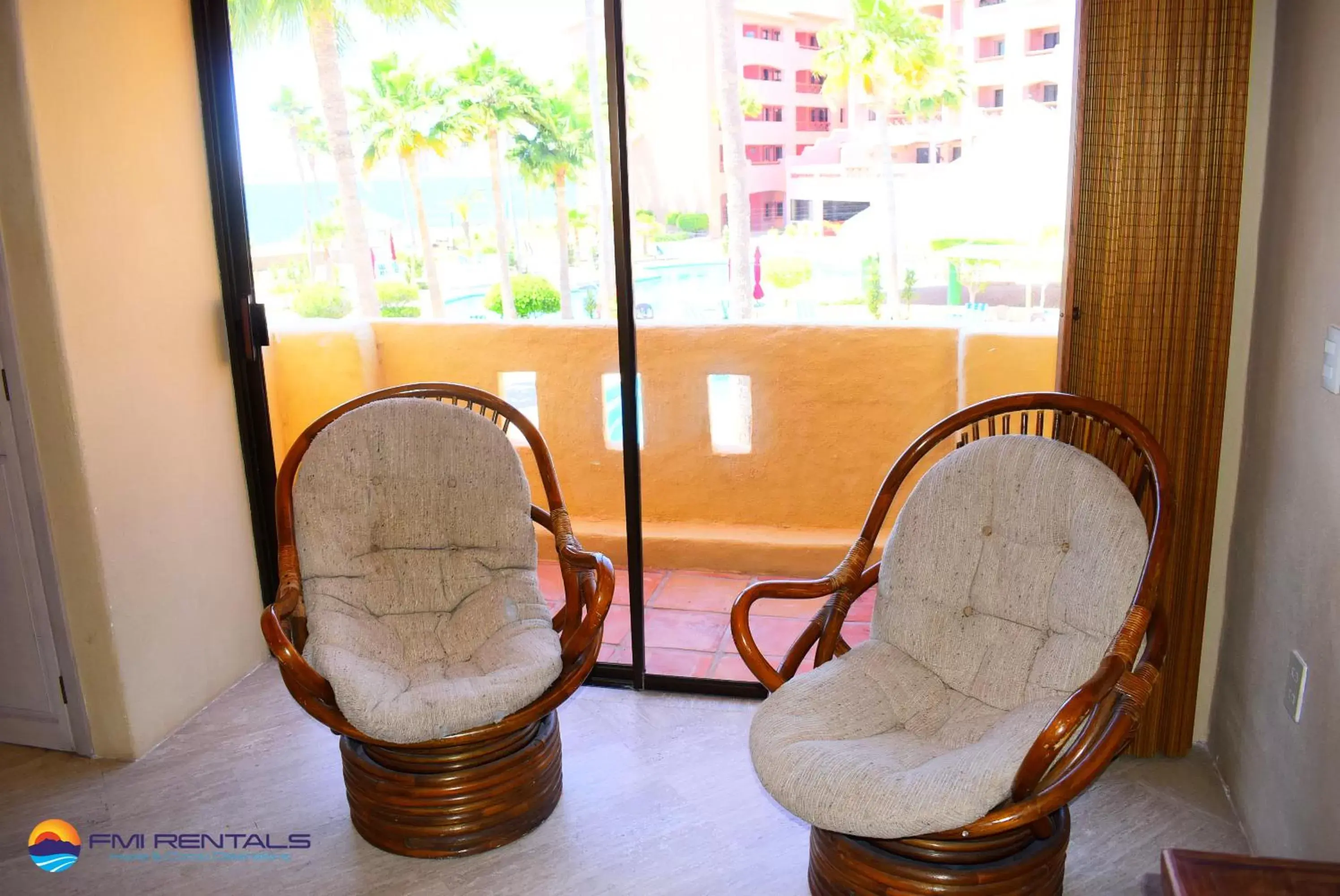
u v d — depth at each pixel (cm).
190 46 271
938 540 210
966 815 159
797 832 225
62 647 252
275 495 298
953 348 372
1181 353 220
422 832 215
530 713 207
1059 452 200
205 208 278
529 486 248
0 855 221
